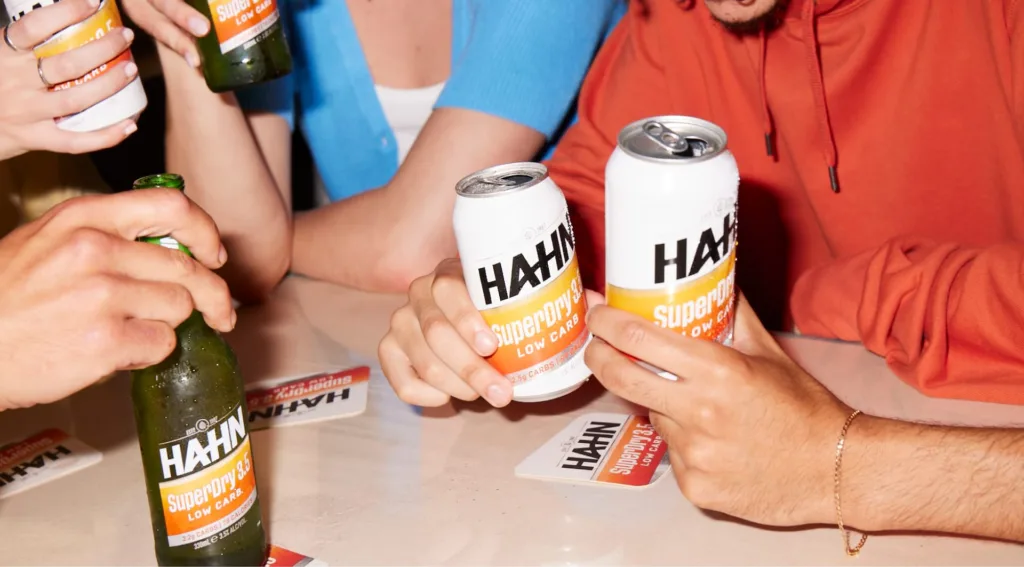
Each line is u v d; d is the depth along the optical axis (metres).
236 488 0.86
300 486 0.98
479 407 1.07
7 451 1.05
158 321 0.84
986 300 1.02
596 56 1.43
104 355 0.83
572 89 1.36
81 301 0.82
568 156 1.35
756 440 0.87
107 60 1.02
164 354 0.83
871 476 0.88
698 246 0.83
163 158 2.10
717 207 0.83
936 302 1.04
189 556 0.85
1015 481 0.86
